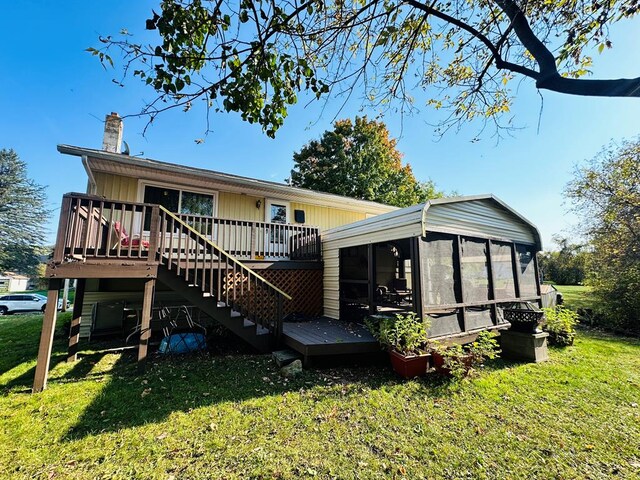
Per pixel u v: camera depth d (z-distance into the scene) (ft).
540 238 26.37
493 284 21.16
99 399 11.83
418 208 16.97
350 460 8.39
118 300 22.35
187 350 18.33
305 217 33.19
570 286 73.00
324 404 11.62
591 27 8.30
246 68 7.84
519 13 7.04
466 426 10.20
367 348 16.07
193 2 6.81
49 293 13.25
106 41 6.70
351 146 66.49
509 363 17.08
